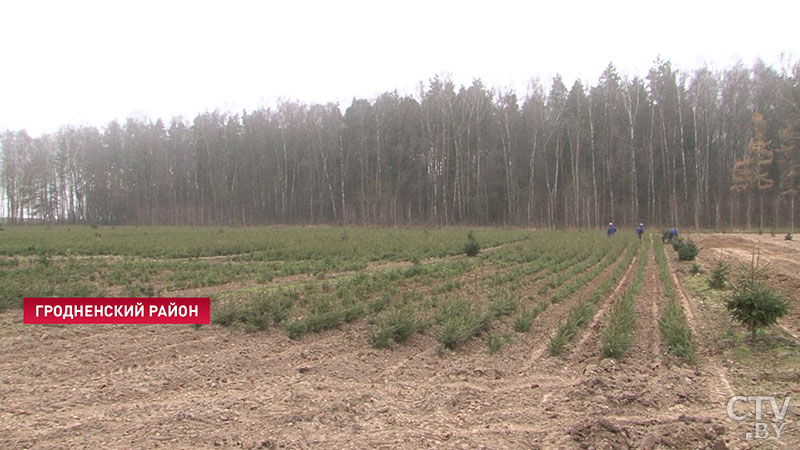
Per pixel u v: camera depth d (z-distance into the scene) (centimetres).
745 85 5453
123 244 2491
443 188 5778
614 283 1392
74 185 7938
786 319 923
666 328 806
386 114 6450
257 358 700
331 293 1185
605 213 5484
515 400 552
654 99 5353
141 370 641
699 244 3019
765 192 5225
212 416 491
